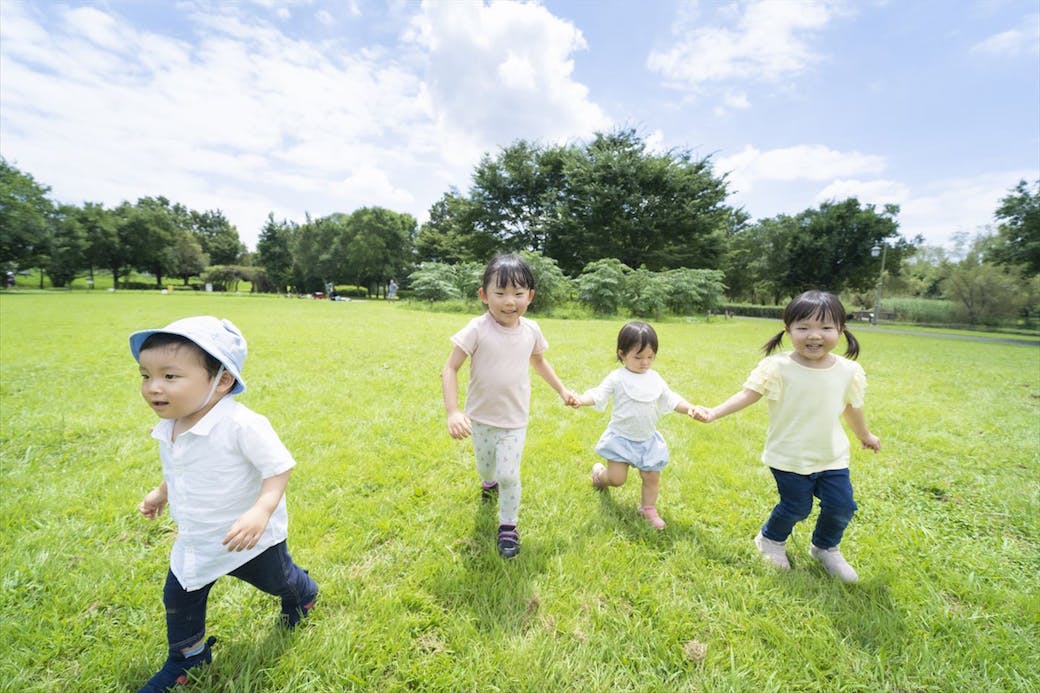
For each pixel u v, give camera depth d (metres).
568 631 1.74
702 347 9.96
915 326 30.78
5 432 3.52
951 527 2.63
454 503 2.70
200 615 1.51
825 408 2.09
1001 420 4.82
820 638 1.71
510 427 2.30
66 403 4.34
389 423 4.02
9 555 2.04
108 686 1.49
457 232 39.03
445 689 1.50
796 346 2.12
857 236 40.34
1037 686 1.55
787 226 46.62
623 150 29.81
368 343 8.62
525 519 2.55
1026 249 25.92
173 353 1.33
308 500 2.66
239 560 1.49
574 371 6.51
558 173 33.12
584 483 3.00
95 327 10.32
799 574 2.11
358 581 1.98
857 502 2.91
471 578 2.01
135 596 1.84
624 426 2.59
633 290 20.72
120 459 3.13
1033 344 18.53
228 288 59.62
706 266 32.16
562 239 30.98
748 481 3.10
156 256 51.47
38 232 37.81
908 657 1.66
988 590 2.04
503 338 2.28
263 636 1.69
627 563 2.16
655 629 1.77
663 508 2.76
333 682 1.52
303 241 54.50
